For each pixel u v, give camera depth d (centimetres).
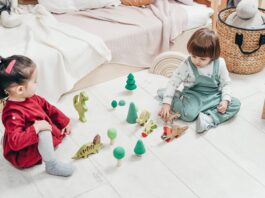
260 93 190
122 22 203
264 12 215
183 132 162
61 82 180
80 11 215
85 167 145
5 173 143
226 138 160
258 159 150
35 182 139
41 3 210
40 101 148
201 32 156
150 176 141
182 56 196
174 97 174
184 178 141
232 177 142
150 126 163
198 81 169
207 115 168
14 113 133
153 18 208
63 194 134
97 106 179
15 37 185
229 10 214
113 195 134
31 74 131
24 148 140
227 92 169
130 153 151
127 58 202
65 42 181
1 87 131
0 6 200
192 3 226
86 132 162
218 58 166
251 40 193
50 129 136
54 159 138
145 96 187
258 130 165
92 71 192
